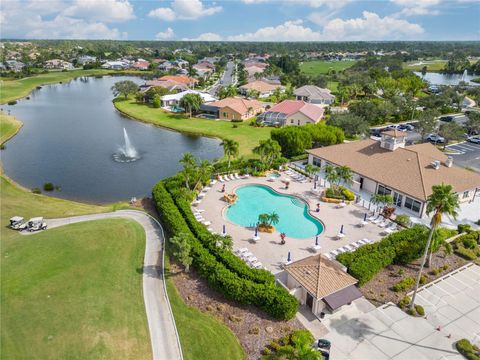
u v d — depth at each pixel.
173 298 32.34
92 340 27.38
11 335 27.64
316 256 34.84
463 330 29.77
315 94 140.00
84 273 35.22
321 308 31.05
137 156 78.50
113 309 30.67
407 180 51.12
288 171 65.56
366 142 63.69
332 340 28.20
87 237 41.78
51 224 45.84
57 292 32.44
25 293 32.16
